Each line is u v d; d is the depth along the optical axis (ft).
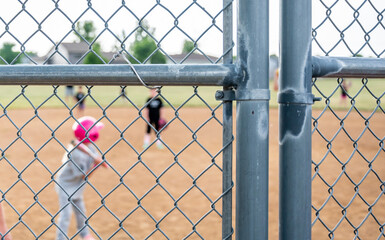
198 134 48.03
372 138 43.52
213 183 25.07
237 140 4.37
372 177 26.30
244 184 4.31
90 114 73.05
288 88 4.43
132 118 67.05
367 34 5.40
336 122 58.95
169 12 4.74
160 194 22.82
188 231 17.51
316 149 36.81
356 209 19.98
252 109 4.28
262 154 4.31
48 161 32.55
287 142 4.47
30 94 110.32
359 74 4.84
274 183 24.72
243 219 4.33
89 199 21.93
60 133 49.98
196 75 4.33
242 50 4.27
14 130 52.90
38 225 18.15
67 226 14.48
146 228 17.83
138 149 38.17
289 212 4.48
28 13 5.02
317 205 20.58
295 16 4.38
